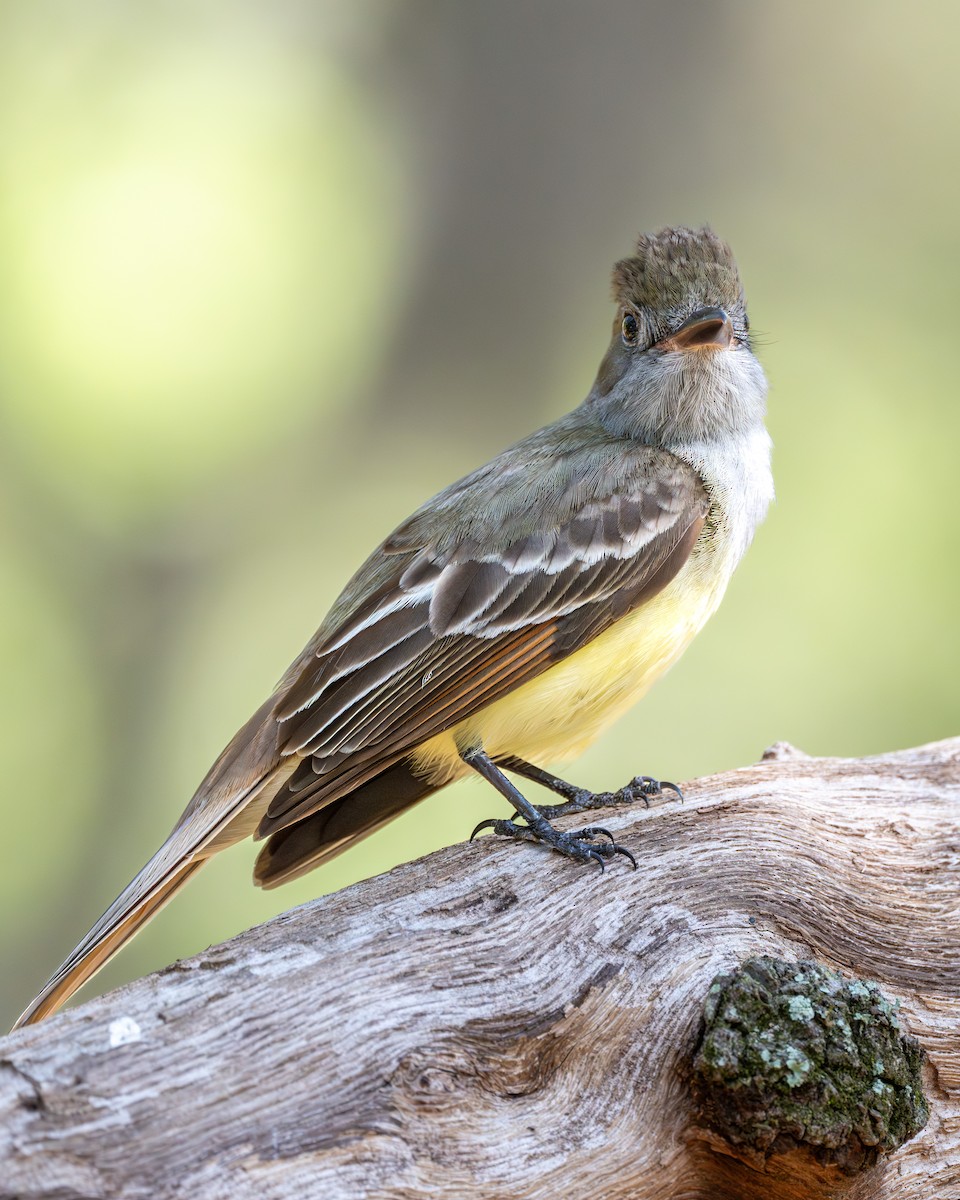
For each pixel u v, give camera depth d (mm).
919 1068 5160
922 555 13047
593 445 7625
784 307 13773
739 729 12602
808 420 13492
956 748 7055
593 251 12867
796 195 13578
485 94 12766
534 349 12961
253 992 4879
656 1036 5188
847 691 12641
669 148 12977
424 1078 4836
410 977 5098
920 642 12750
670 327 7656
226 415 13898
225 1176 4410
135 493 13766
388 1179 4602
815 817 6352
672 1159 5027
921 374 13648
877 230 13750
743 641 12914
